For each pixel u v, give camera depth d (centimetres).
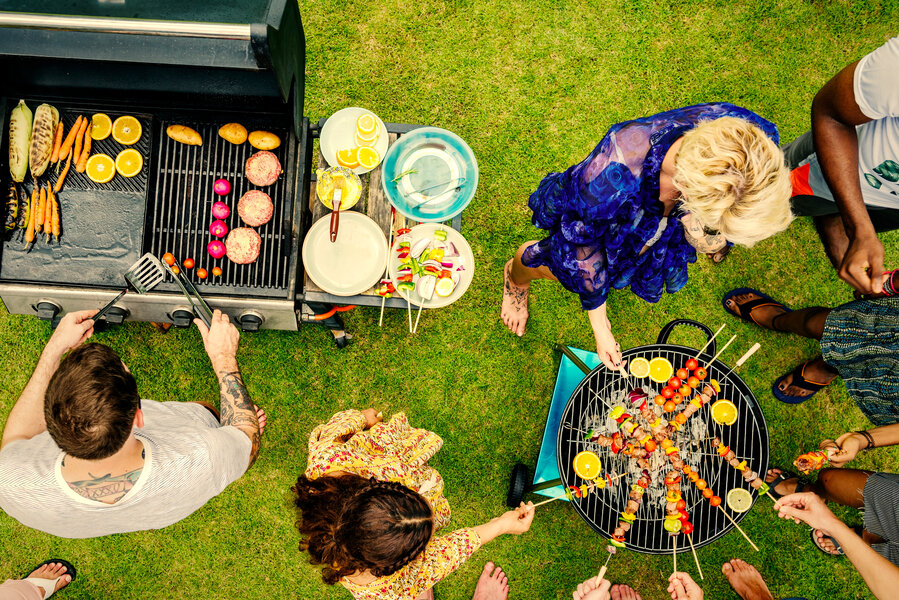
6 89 211
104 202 226
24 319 293
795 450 321
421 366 311
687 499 255
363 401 308
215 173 233
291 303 233
